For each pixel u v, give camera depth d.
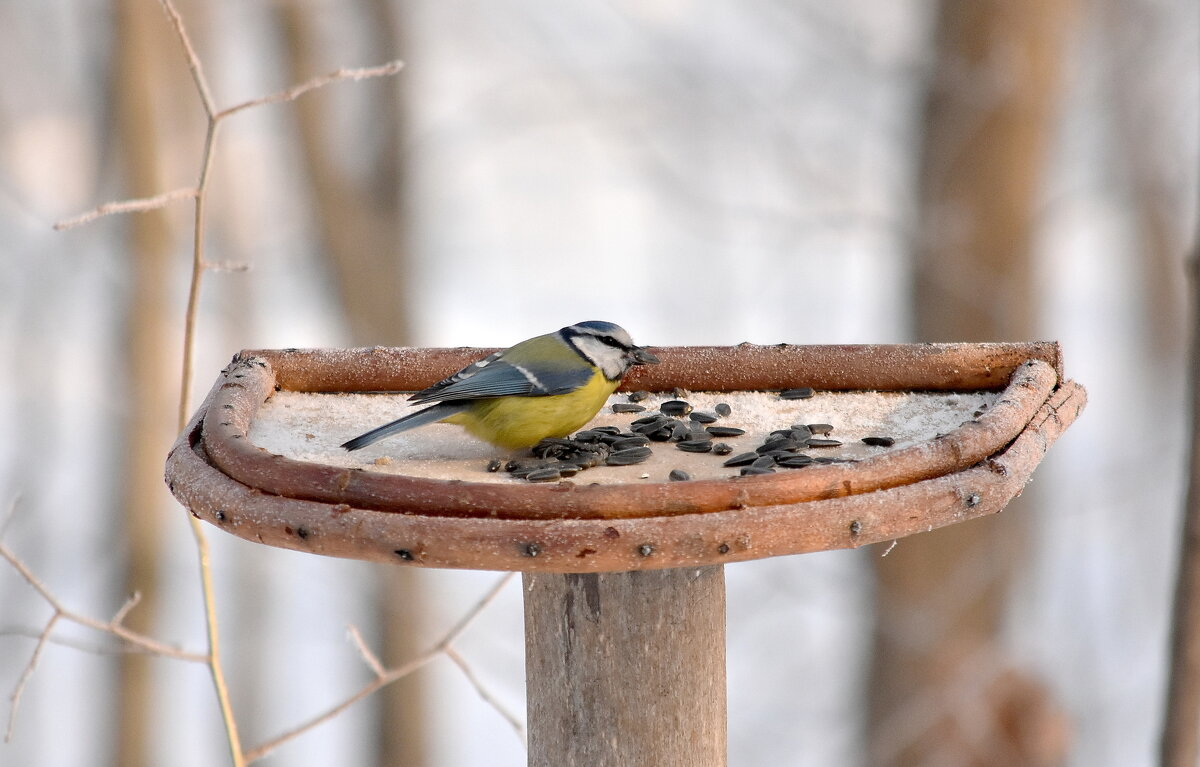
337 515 4.13
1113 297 23.17
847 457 5.22
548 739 5.27
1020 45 11.65
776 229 17.91
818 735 13.68
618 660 5.12
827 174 14.85
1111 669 14.92
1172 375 21.38
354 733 16.58
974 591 11.84
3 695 15.59
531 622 5.32
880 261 21.48
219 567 16.36
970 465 4.56
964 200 11.87
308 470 4.29
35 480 17.05
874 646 12.41
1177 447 16.48
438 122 16.94
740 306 19.41
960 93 11.77
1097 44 15.59
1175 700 6.70
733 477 4.35
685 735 5.16
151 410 15.21
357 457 5.47
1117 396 21.36
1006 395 5.27
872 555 12.30
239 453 4.54
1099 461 18.53
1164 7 15.74
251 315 18.17
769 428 5.87
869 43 14.06
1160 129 19.36
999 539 12.14
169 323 15.33
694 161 18.28
